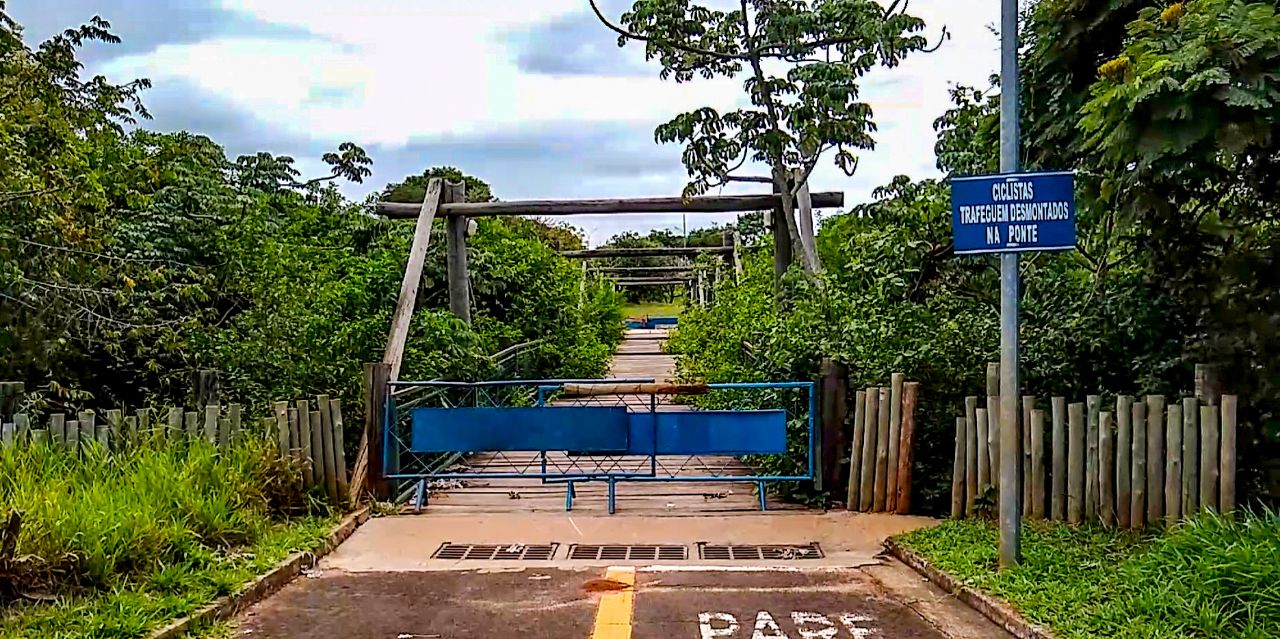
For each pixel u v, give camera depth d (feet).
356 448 30.76
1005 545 18.85
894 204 29.63
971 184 18.37
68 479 20.62
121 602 16.19
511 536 23.71
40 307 28.17
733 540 23.24
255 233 35.55
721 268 72.02
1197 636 14.39
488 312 52.29
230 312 34.35
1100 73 17.66
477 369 40.01
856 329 27.27
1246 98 15.92
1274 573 14.73
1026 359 24.48
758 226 67.00
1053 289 26.37
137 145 38.73
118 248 31.04
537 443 26.45
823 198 38.32
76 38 30.25
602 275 103.14
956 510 23.86
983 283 28.12
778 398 28.40
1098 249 25.95
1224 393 20.84
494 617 17.54
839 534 23.62
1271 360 21.90
